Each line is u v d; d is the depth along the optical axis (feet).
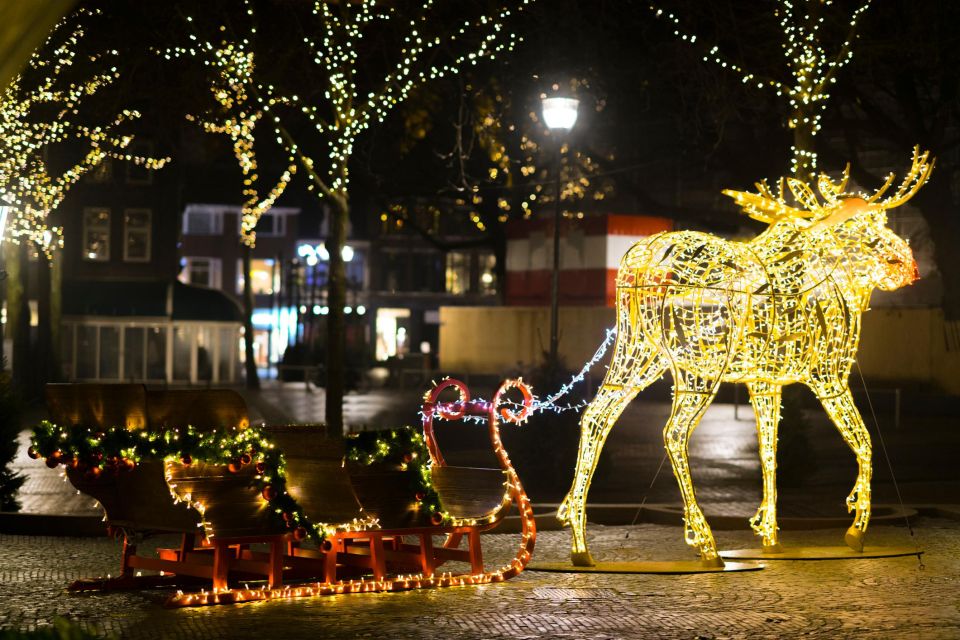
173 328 189.88
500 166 130.11
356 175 117.19
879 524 49.60
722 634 28.50
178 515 32.40
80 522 44.96
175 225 191.83
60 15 16.14
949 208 116.47
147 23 70.69
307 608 31.50
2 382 48.49
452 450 76.33
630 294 38.11
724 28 80.18
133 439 31.42
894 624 29.68
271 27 71.41
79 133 83.10
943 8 83.30
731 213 123.95
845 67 92.17
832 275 40.68
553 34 93.71
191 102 77.05
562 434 61.26
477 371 151.64
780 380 40.19
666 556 41.45
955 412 116.37
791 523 48.57
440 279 278.67
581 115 108.58
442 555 37.11
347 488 33.53
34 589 34.04
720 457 75.77
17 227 96.78
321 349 204.74
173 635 28.07
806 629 29.07
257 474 32.68
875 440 88.94
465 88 98.12
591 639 27.91
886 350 130.41
